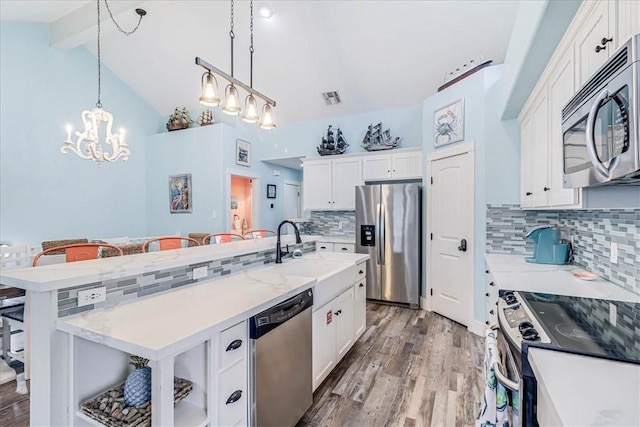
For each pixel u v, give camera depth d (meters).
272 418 1.53
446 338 3.03
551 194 2.00
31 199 4.40
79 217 4.97
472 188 3.21
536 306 1.41
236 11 3.90
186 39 4.49
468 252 3.25
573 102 1.36
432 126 3.79
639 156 0.84
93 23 4.11
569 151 1.44
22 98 4.30
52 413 1.18
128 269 1.45
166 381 1.02
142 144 5.99
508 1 3.16
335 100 4.95
